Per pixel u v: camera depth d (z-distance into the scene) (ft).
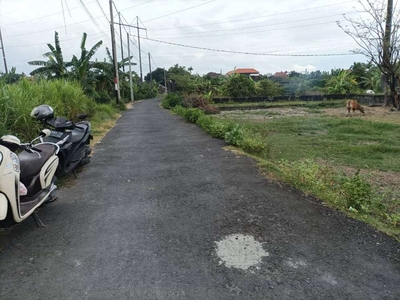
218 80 119.55
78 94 32.30
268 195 12.16
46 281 7.16
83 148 16.48
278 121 50.03
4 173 8.00
